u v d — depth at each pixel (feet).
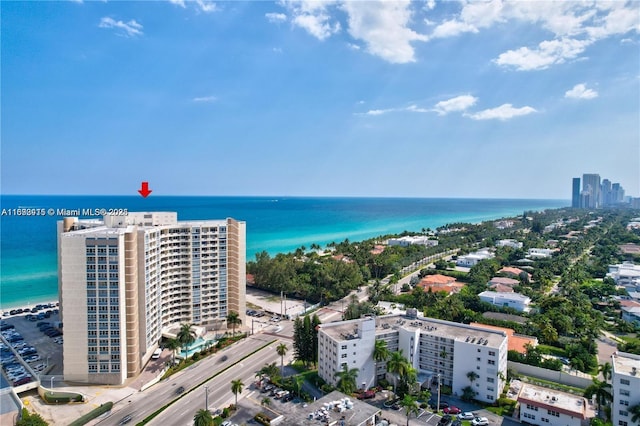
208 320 585.22
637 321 606.96
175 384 422.00
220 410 368.48
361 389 411.13
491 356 386.52
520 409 354.95
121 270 414.62
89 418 350.43
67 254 407.23
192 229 568.41
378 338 432.25
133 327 431.02
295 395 399.85
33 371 430.61
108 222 507.30
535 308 650.43
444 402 391.04
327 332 432.66
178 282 568.00
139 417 358.23
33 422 325.83
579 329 527.40
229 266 597.52
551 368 435.53
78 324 412.77
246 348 521.65
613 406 329.31
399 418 358.23
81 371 415.23
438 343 424.46
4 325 613.52
